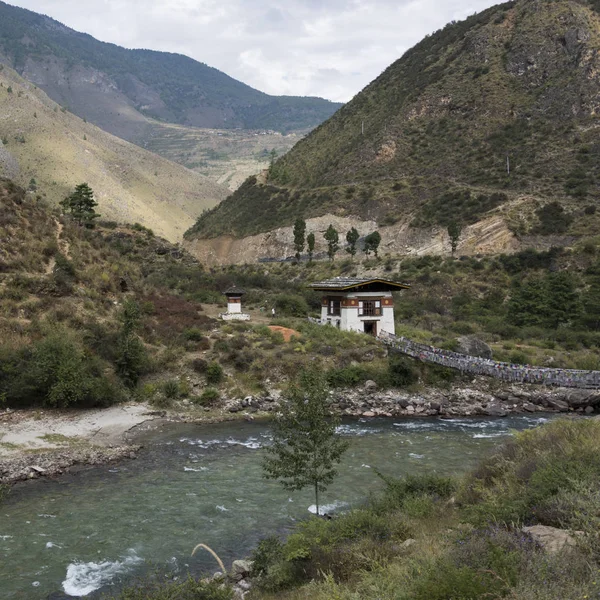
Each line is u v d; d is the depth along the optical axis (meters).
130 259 81.75
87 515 19.41
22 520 18.83
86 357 36.59
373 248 105.88
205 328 49.22
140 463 25.86
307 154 177.88
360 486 22.41
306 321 56.97
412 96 163.25
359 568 11.01
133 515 19.47
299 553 12.39
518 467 14.03
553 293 67.81
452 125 145.62
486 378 42.91
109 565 15.73
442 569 7.78
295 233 116.19
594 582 6.33
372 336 48.50
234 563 14.69
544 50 149.12
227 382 40.06
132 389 37.56
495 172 120.75
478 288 82.31
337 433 32.00
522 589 6.55
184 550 16.75
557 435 15.72
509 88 146.50
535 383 38.16
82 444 28.19
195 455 27.25
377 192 129.12
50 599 13.84
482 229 99.75
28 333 37.62
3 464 24.23
